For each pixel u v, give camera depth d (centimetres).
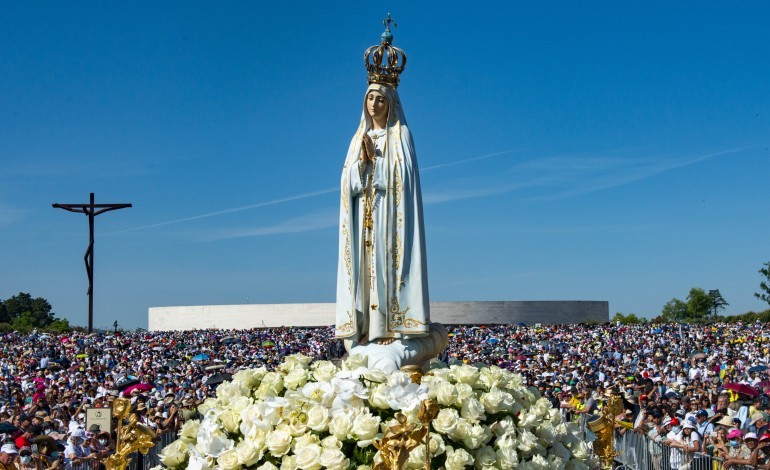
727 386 2942
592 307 12481
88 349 6619
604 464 1238
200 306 12431
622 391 3077
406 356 1554
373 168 1589
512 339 7875
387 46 1634
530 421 979
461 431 910
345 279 1603
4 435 2336
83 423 2462
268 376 1000
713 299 17238
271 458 916
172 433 2375
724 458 1995
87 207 7162
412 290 1575
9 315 15325
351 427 887
